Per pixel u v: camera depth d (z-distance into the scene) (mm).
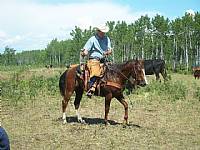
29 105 17734
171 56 75875
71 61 93625
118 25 85375
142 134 11789
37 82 24250
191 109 16750
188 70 57719
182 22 73562
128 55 84375
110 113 15844
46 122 13641
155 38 79312
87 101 18891
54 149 10148
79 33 89938
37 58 153125
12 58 116500
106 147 10336
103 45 12883
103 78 12609
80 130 12297
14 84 23578
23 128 12641
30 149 10117
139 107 17266
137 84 12453
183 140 11141
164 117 14766
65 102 13430
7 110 16250
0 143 6527
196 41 73000
